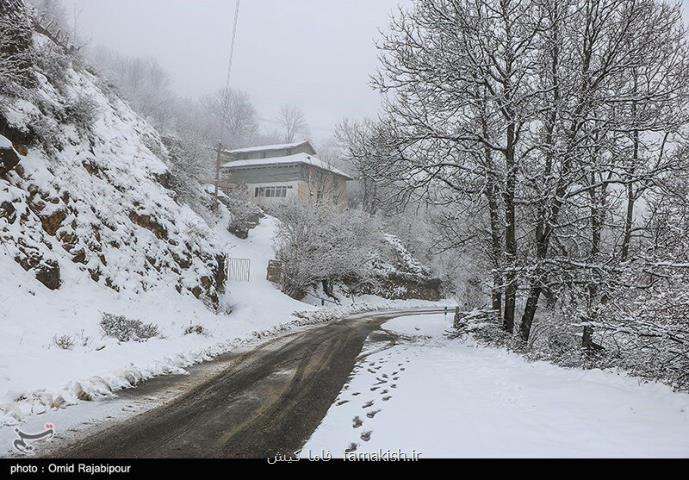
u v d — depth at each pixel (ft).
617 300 34.22
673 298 23.84
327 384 27.78
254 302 66.90
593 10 40.27
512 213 43.34
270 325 57.16
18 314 29.17
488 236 51.49
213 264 62.44
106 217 47.09
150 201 57.00
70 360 25.20
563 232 45.85
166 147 89.56
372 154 44.14
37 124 43.21
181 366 30.12
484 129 42.78
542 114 40.19
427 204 46.98
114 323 34.45
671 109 38.55
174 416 19.67
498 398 20.62
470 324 46.60
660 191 37.91
